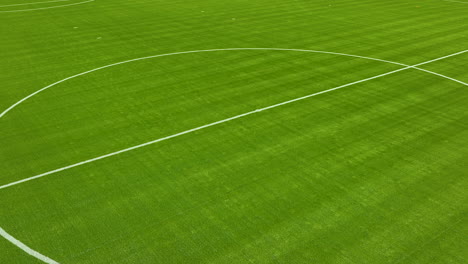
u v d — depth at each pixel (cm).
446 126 921
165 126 921
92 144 852
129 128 914
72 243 598
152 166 778
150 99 1054
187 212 661
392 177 746
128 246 594
